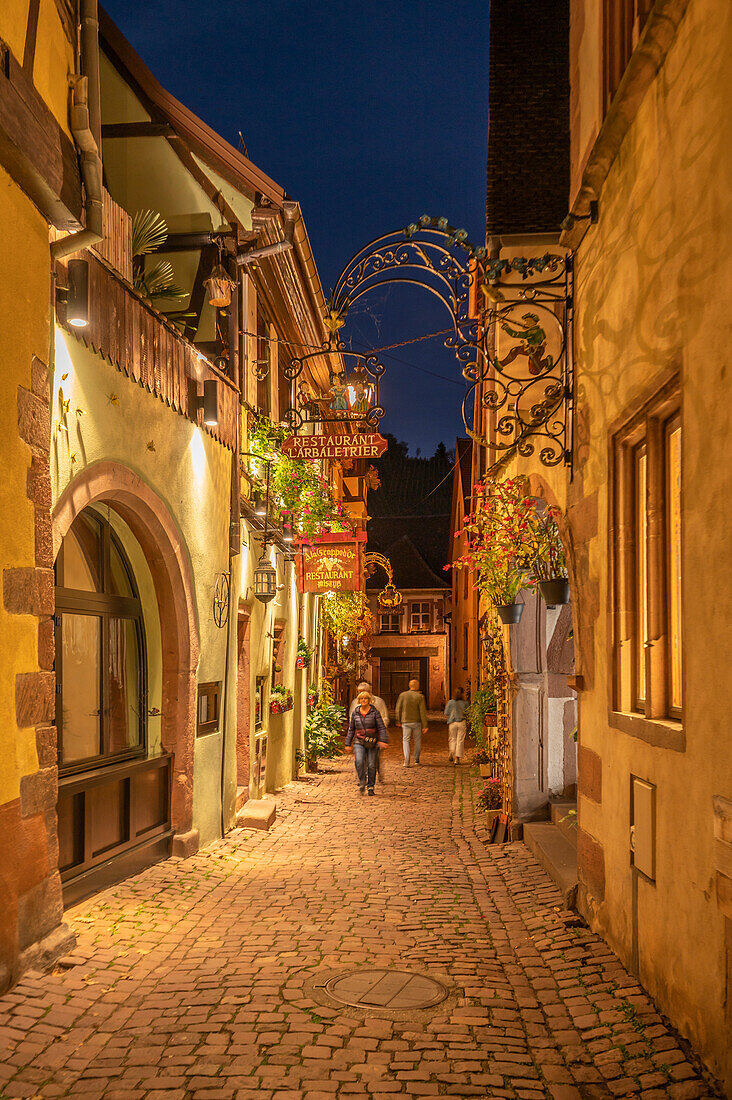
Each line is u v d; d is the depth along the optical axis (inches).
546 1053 159.6
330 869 319.0
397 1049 160.2
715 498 144.6
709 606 146.9
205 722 354.9
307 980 196.7
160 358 294.8
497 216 403.9
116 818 278.8
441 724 1262.3
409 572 1483.8
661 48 173.3
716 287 145.3
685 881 157.2
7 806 179.8
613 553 213.6
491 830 389.4
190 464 330.0
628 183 199.6
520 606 374.6
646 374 185.3
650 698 183.5
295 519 481.4
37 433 197.0
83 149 213.0
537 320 291.0
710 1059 142.4
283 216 412.8
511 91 427.2
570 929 230.2
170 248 377.7
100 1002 181.5
